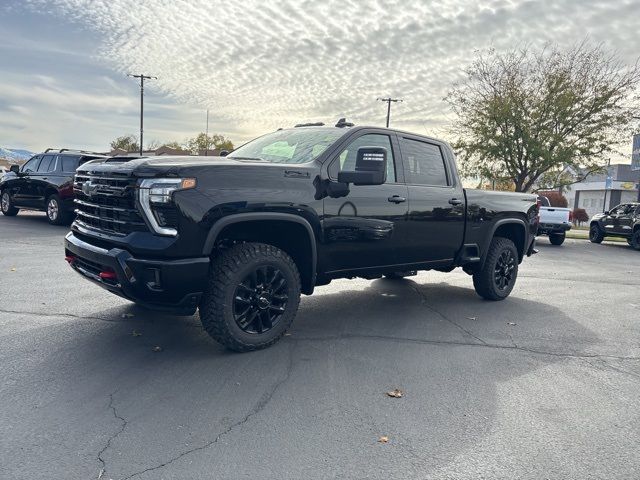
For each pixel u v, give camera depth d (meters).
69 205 13.08
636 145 28.59
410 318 5.74
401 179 5.34
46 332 4.60
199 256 3.81
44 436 2.83
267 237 4.58
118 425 2.99
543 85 23.12
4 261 8.02
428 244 5.64
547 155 22.31
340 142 4.75
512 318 5.96
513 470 2.71
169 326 4.91
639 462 2.83
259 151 5.16
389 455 2.80
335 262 4.78
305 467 2.65
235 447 2.81
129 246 3.78
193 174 3.77
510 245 6.85
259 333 4.29
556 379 4.04
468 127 24.61
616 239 24.66
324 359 4.24
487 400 3.58
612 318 6.21
